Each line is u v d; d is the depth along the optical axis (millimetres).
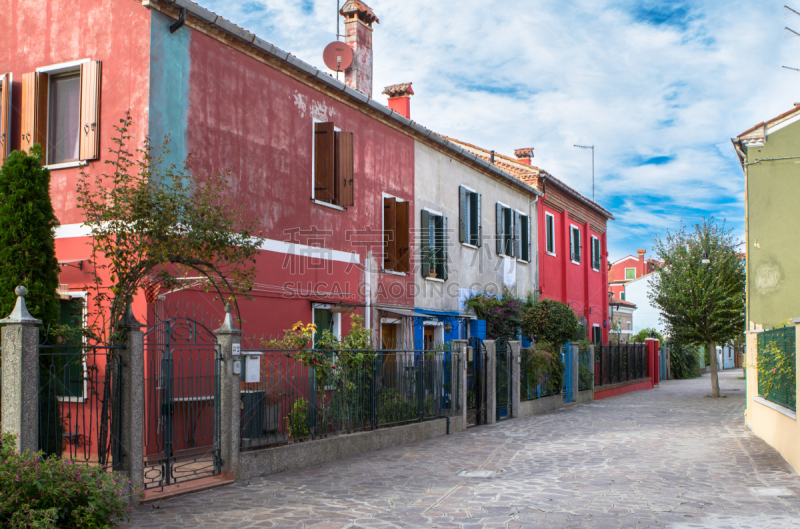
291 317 11828
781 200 14992
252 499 7270
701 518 6520
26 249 7699
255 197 11133
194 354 9586
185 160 9609
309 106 12641
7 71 10531
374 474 8812
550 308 19141
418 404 12383
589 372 22062
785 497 7473
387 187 15211
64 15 10172
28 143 10172
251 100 11172
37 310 7582
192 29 10109
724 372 51219
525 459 10102
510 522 6395
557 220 25625
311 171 12625
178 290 9320
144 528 6066
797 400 9164
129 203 7684
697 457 10289
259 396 8852
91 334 7051
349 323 13625
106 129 9656
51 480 5215
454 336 17922
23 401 5934
